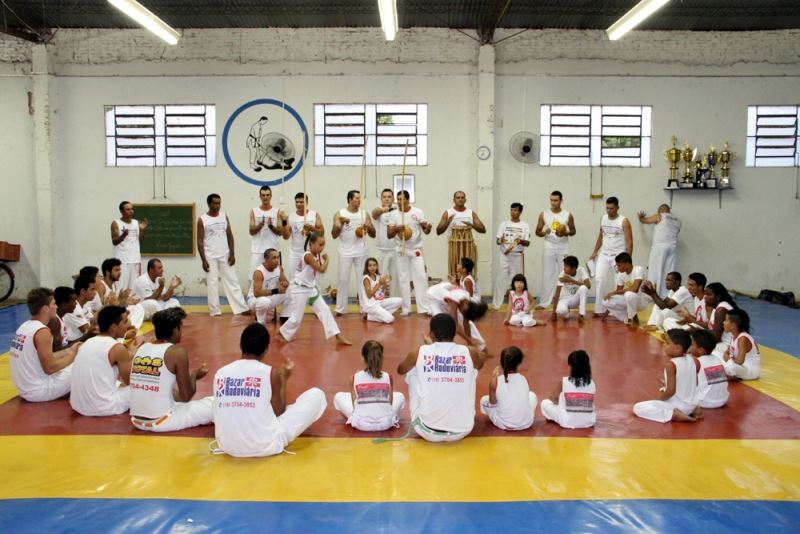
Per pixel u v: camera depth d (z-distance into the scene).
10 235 10.32
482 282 10.18
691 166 10.23
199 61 10.15
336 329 6.46
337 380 5.13
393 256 8.58
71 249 10.34
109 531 2.73
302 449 3.63
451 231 8.70
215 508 2.93
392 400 4.07
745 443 3.76
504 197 10.31
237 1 9.04
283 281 7.02
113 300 6.46
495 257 10.34
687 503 2.99
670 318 6.67
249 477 3.25
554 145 10.27
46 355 4.45
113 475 3.27
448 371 3.71
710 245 10.33
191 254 10.31
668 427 4.04
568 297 7.96
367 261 7.92
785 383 5.14
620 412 4.32
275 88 10.17
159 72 10.15
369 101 10.17
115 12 9.45
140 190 10.30
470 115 10.19
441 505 2.96
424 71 10.15
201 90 10.16
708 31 10.12
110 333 4.32
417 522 2.81
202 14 9.53
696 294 6.23
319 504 2.97
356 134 10.24
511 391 3.96
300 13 9.52
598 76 10.16
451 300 5.47
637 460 3.48
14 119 10.16
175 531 2.73
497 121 10.21
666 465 3.42
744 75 10.14
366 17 9.70
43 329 4.49
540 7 9.27
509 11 9.45
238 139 10.22
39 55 9.94
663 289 9.73
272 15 9.60
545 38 10.13
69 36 10.09
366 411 3.92
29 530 2.73
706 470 3.36
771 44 10.11
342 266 8.34
